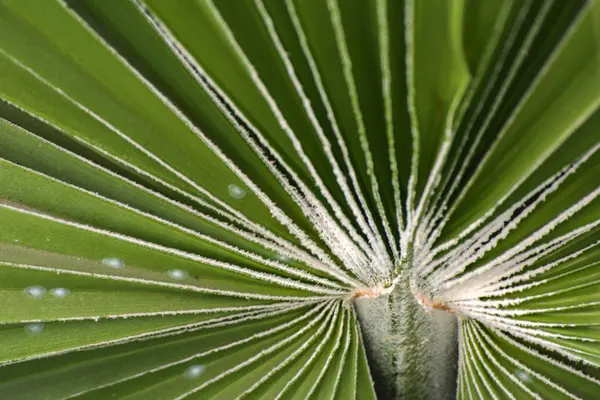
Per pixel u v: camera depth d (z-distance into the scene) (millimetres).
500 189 174
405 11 150
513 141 168
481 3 151
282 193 183
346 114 164
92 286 192
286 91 165
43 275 189
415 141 155
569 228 184
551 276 193
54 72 168
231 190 183
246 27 159
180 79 172
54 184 186
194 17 157
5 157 185
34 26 164
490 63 158
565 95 161
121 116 173
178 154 178
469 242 186
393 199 175
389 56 154
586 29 155
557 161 173
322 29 155
